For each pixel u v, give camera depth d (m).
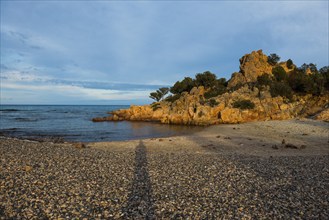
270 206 11.48
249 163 20.86
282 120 63.44
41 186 13.73
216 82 98.75
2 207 10.79
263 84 81.62
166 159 22.77
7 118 95.25
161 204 11.66
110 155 24.48
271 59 97.94
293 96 78.75
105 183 14.78
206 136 42.12
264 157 23.95
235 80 91.44
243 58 97.19
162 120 77.50
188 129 58.62
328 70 88.50
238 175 16.94
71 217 10.10
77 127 64.25
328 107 72.62
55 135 48.00
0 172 16.09
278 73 89.00
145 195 12.87
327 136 39.22
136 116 89.62
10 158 20.56
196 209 11.11
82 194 12.76
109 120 87.81
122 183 14.88
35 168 17.66
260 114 69.38
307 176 16.78
